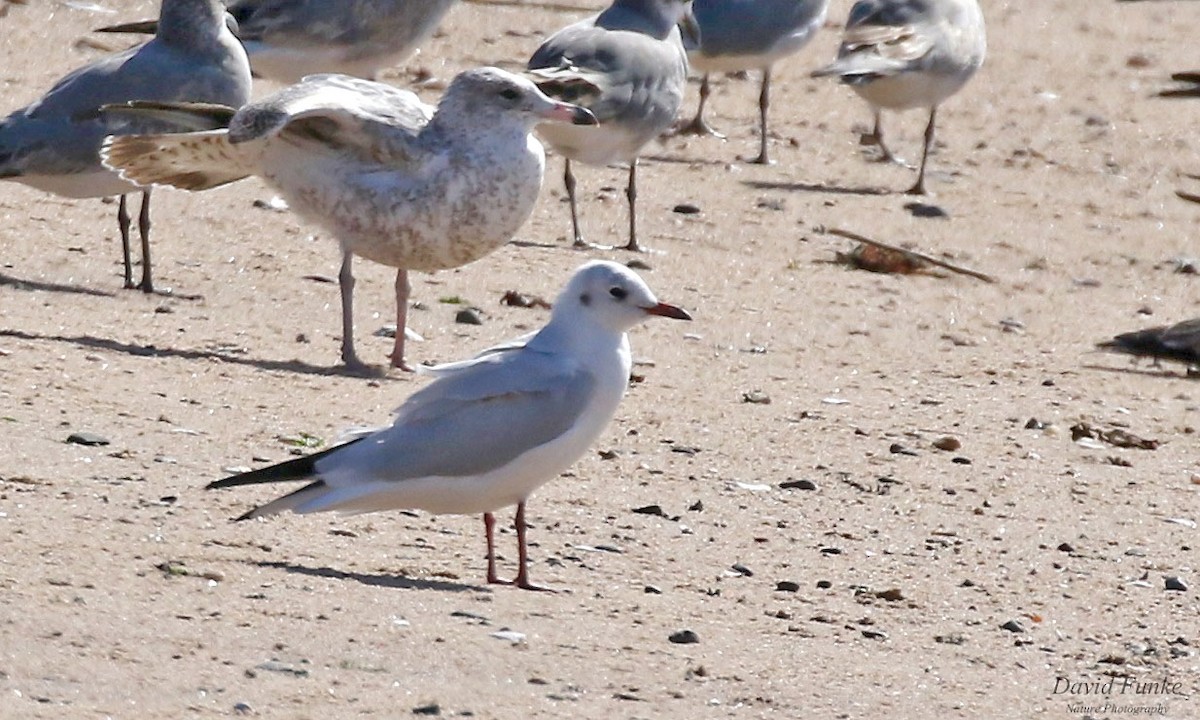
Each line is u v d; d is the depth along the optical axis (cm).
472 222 1434
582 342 1060
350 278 1477
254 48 1970
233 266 1750
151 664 848
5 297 1562
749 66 2345
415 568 1055
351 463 1023
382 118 1413
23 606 902
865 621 1054
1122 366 1723
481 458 1026
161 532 1053
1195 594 1159
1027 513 1298
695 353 1644
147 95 1578
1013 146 2508
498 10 2788
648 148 2369
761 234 2059
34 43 2430
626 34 1906
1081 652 1038
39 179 1585
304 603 958
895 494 1315
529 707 846
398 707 827
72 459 1170
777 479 1323
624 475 1294
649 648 953
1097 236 2158
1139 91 2788
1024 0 3278
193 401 1338
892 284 1928
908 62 2244
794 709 889
